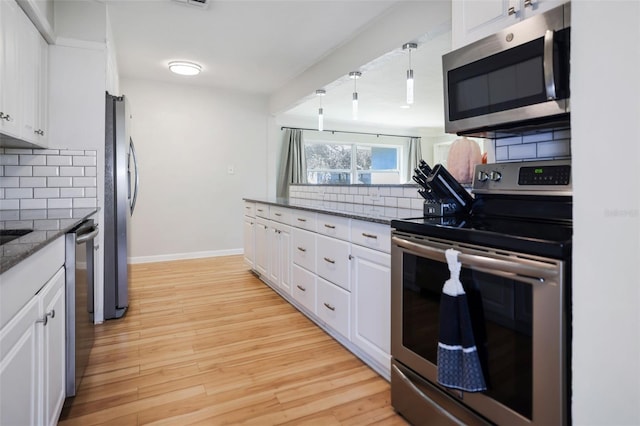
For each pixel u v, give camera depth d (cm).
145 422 149
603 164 74
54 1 248
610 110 73
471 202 172
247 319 268
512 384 108
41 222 178
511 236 108
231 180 512
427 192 172
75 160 257
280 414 156
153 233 470
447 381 118
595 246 76
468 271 121
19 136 193
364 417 154
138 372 190
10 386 91
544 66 121
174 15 285
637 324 70
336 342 229
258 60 387
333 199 337
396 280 153
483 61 146
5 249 102
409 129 819
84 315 180
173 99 474
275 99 509
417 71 414
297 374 189
